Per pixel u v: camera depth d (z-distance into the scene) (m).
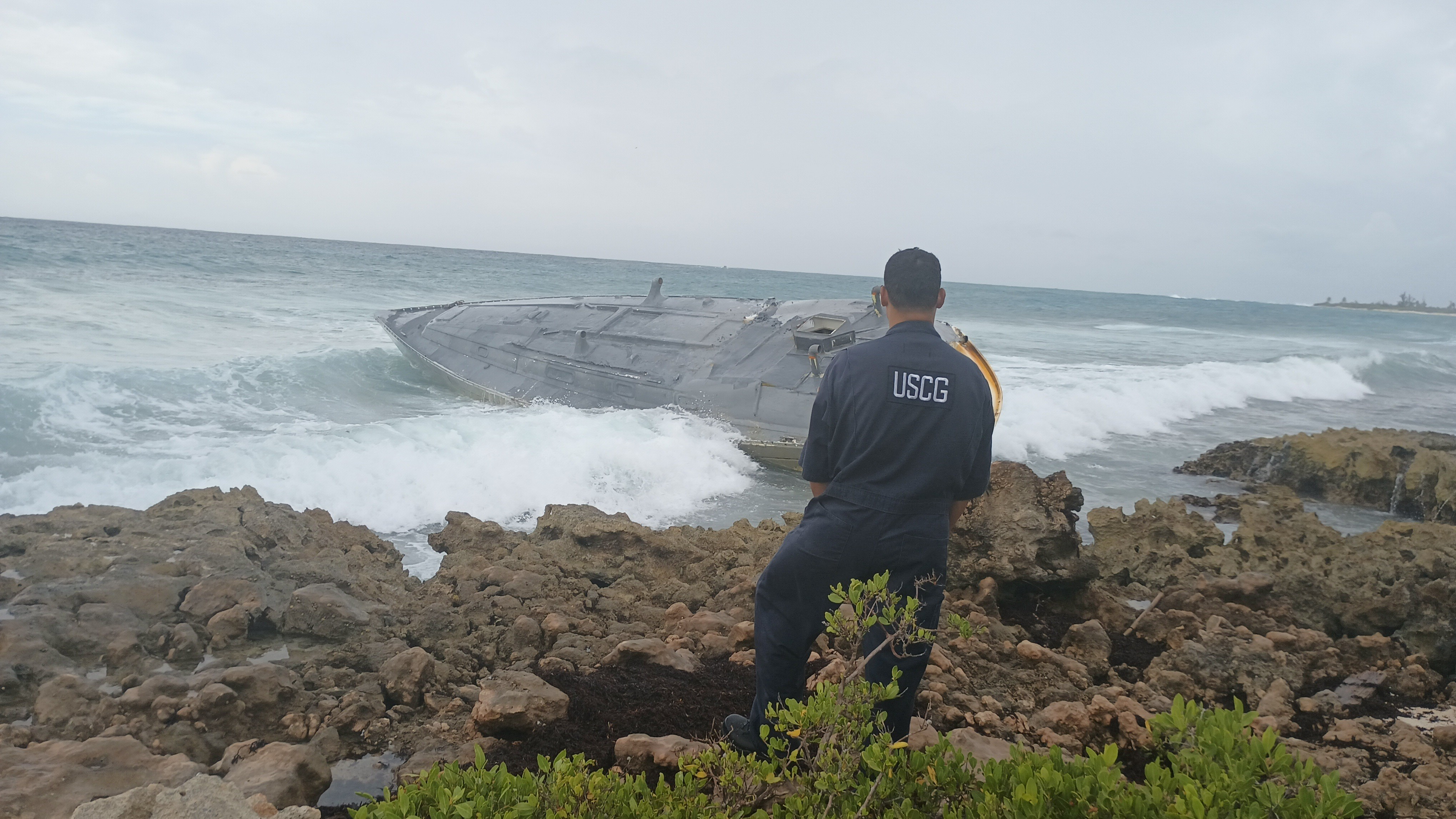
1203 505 12.73
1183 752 2.42
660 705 4.50
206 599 5.31
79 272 37.50
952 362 3.26
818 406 3.35
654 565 7.33
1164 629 6.05
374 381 18.78
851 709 2.71
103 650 4.76
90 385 14.48
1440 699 5.51
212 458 10.63
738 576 6.88
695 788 2.53
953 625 2.93
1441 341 63.66
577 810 2.27
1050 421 18.73
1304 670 5.55
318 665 4.96
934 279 3.29
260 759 3.69
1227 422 21.70
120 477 10.08
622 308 19.09
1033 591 6.52
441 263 86.25
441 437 12.54
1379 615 6.61
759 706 3.50
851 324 14.94
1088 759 2.43
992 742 3.92
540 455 12.36
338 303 35.28
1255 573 7.44
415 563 8.34
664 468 12.88
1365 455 14.57
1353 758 4.47
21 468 10.30
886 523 3.21
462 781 2.29
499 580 6.50
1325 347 46.56
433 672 4.84
